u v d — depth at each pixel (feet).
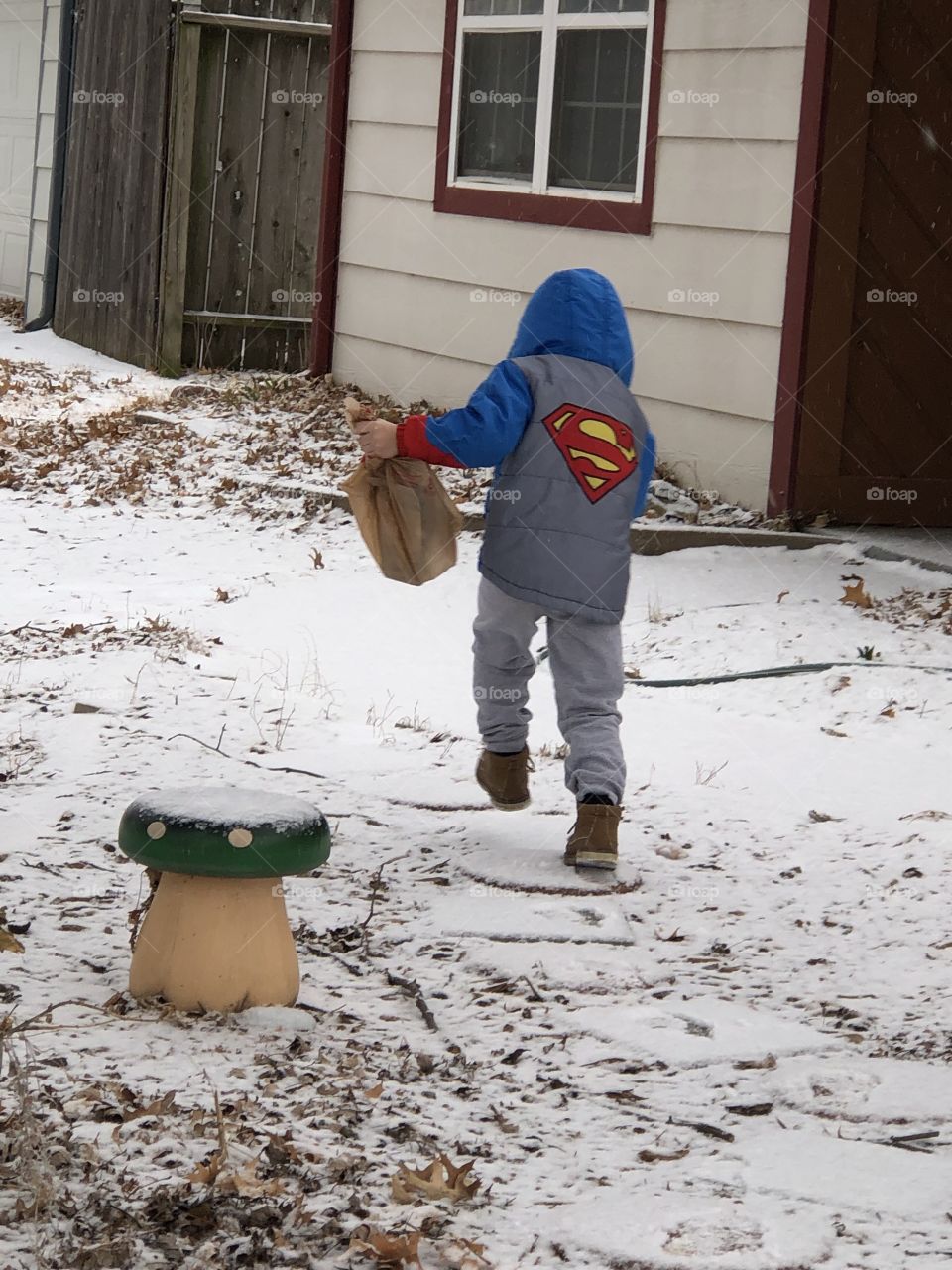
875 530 35.14
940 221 35.04
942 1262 9.70
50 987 13.50
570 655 17.51
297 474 40.04
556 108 40.55
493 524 17.26
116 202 59.21
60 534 35.83
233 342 58.13
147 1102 11.35
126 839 13.10
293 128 57.52
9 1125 10.77
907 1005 14.16
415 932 15.49
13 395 50.90
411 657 27.02
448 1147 11.16
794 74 34.12
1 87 75.20
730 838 18.79
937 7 34.09
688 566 32.86
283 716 22.82
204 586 31.45
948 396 35.83
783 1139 11.44
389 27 46.29
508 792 18.56
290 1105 11.55
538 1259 9.74
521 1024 13.52
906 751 22.33
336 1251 9.68
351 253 48.70
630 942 15.51
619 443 17.24
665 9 36.78
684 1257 9.70
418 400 46.01
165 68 55.47
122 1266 9.36
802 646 27.35
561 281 17.53
